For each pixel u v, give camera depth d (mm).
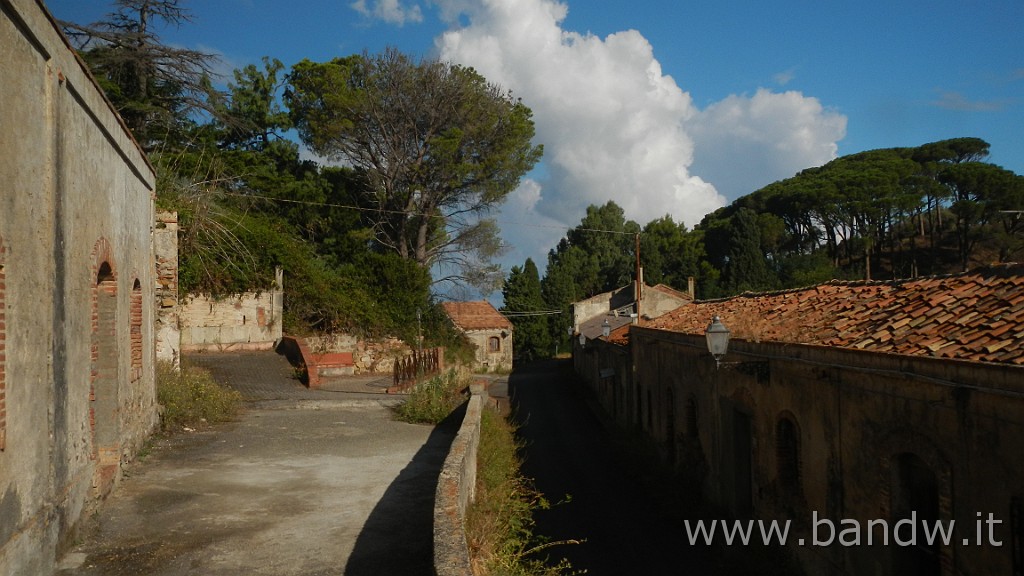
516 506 10641
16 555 5430
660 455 18266
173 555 7086
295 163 38906
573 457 20141
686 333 15469
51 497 6469
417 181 35688
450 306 55500
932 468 7258
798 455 10508
